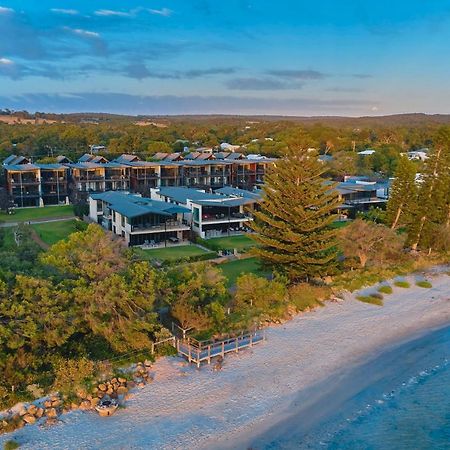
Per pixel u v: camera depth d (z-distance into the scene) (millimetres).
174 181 97312
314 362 30953
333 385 28500
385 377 29781
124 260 32969
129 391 26562
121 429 23469
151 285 30656
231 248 56562
